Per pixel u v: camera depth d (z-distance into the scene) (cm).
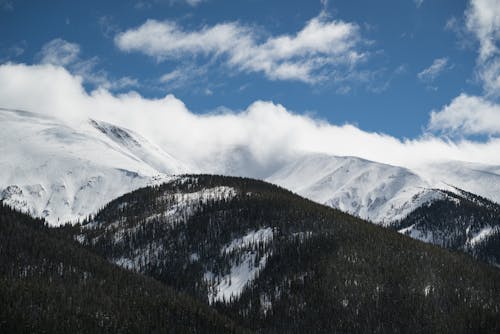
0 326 18275
